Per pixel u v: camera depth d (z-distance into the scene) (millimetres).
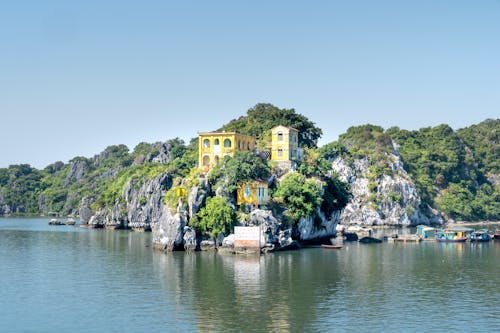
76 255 178375
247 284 129000
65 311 108938
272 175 198375
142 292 122625
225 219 178625
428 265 157375
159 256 172000
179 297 117750
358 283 131000
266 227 178500
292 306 110562
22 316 106062
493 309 109000
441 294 120750
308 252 180625
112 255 177125
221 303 112938
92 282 133250
